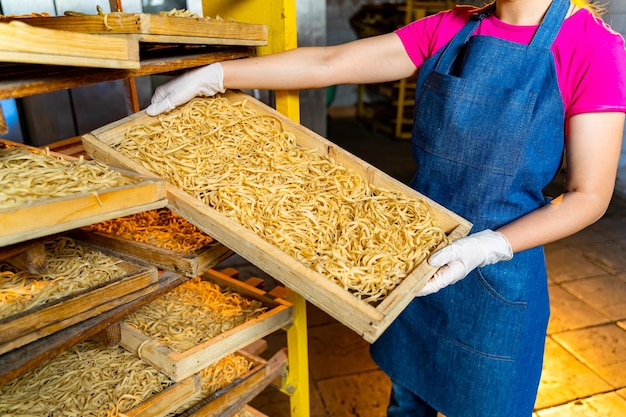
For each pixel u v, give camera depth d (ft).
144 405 3.96
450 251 3.61
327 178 4.21
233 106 4.54
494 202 4.20
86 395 4.07
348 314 3.09
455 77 4.14
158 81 10.93
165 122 4.14
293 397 5.89
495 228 4.25
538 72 3.84
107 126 3.86
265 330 4.88
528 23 4.04
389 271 3.54
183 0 9.75
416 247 3.79
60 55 2.60
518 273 4.29
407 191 4.16
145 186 3.25
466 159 4.20
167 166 3.77
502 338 4.42
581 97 3.73
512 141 3.96
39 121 9.41
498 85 3.99
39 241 2.98
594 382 7.90
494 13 4.31
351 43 4.75
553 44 3.84
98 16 3.23
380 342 5.42
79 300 3.29
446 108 4.19
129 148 3.86
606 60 3.62
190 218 3.50
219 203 3.67
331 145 4.36
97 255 4.05
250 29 4.29
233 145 4.23
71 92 9.48
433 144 4.39
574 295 10.24
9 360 2.94
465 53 4.19
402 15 20.99
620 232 13.09
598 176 3.75
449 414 4.90
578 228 3.82
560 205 3.85
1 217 2.51
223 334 4.44
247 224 3.58
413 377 5.13
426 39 4.64
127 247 4.02
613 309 9.78
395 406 5.65
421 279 3.47
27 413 3.82
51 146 5.36
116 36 3.17
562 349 8.62
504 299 4.32
